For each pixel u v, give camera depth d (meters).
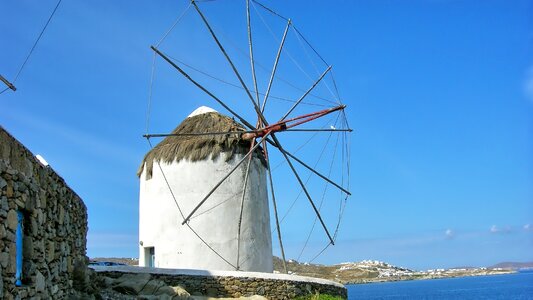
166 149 21.17
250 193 20.77
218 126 21.05
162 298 13.77
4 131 6.97
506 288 111.94
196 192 20.33
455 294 96.25
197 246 19.91
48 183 8.97
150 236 20.89
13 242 7.18
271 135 19.58
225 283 16.41
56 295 9.38
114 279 14.74
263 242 20.94
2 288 6.70
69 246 10.60
